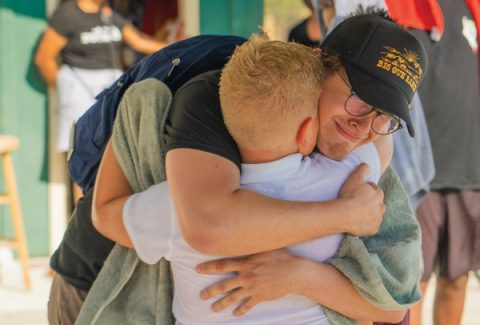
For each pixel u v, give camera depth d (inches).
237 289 88.4
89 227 101.7
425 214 160.4
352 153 90.8
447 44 153.7
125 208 90.7
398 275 92.4
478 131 160.6
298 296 89.1
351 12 118.3
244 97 81.2
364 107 83.9
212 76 90.0
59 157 251.1
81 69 234.7
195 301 90.2
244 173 86.4
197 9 259.6
